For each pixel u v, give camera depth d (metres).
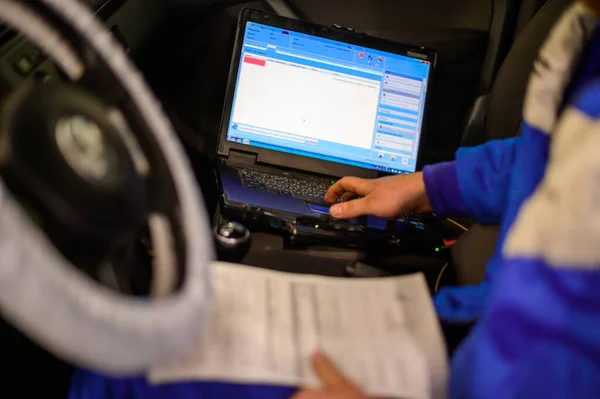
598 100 0.44
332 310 0.61
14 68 0.58
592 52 0.56
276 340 0.55
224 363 0.52
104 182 0.42
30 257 0.32
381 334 0.58
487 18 1.13
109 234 0.43
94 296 0.36
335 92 1.10
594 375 0.42
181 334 0.43
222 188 0.91
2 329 0.57
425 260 0.87
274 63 1.09
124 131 0.52
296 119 1.09
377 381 0.54
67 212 0.39
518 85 0.97
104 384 0.52
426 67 1.14
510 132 1.00
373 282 0.66
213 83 1.17
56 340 0.33
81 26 0.48
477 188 0.80
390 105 1.12
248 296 0.60
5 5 0.46
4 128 0.40
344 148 1.10
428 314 0.62
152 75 1.12
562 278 0.42
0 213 0.31
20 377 0.64
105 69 0.51
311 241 0.83
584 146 0.42
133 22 0.92
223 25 1.12
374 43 1.12
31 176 0.38
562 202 0.42
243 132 1.08
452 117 1.23
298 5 1.14
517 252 0.45
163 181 0.52
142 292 0.57
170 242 0.50
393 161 1.12
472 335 0.55
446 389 0.56
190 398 0.52
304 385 0.52
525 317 0.44
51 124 0.41
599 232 0.39
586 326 0.41
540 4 1.07
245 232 0.79
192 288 0.46
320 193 1.01
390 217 0.88
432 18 1.15
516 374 0.44
